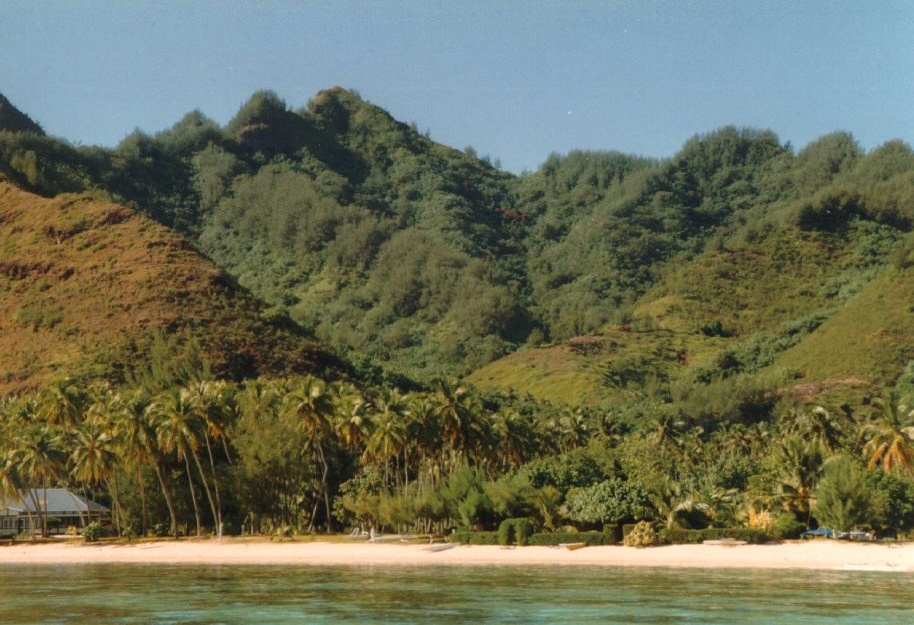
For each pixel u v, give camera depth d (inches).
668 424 7253.9
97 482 6200.8
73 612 2733.8
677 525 4503.0
